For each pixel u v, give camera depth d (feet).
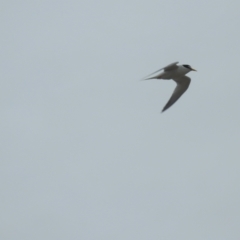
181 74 81.61
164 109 82.38
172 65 79.15
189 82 82.79
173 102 82.69
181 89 83.25
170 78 82.43
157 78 82.12
